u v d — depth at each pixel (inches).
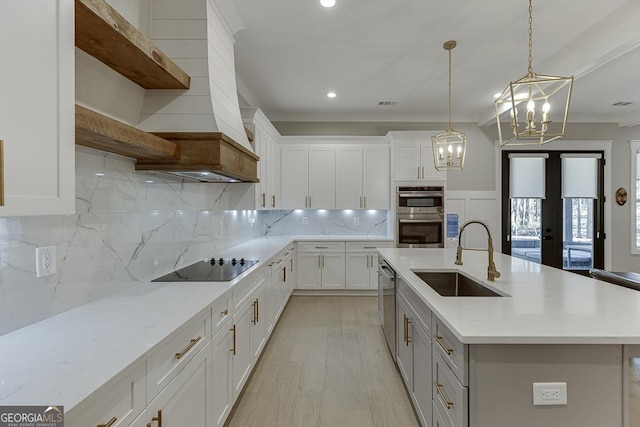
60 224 58.1
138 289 76.2
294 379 103.7
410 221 198.4
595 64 119.8
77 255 62.2
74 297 61.5
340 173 206.8
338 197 206.7
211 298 68.8
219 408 72.4
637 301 66.6
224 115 91.3
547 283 82.3
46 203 39.5
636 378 100.5
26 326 51.6
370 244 198.5
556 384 50.7
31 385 35.0
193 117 83.3
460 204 218.2
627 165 216.1
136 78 75.8
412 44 123.3
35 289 53.2
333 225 220.2
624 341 49.0
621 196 215.9
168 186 96.7
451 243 217.6
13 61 35.5
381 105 196.1
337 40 120.3
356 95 178.7
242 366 90.0
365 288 198.4
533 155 216.7
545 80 73.4
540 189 217.8
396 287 109.6
